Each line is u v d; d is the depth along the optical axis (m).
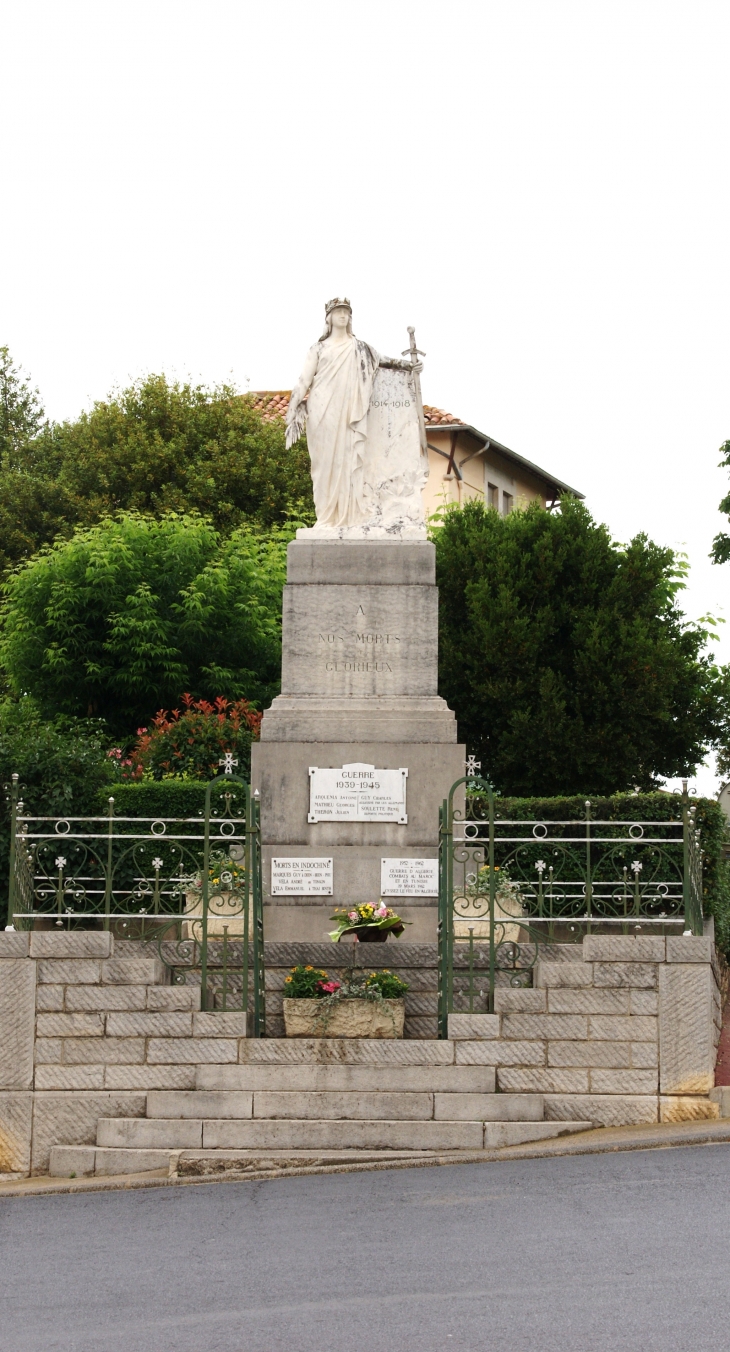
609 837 16.59
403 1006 12.79
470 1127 12.05
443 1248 9.09
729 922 18.22
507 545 24.45
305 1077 12.47
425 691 15.65
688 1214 9.57
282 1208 10.39
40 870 16.20
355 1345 7.47
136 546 27.23
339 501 16.20
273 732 15.37
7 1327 8.05
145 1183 11.52
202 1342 7.62
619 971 12.72
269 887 15.01
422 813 15.17
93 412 36.56
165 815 17.17
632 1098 12.54
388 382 16.61
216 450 34.56
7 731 19.94
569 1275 8.44
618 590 24.02
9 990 12.70
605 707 23.11
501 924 13.69
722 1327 7.52
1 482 36.41
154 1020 12.62
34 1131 12.46
